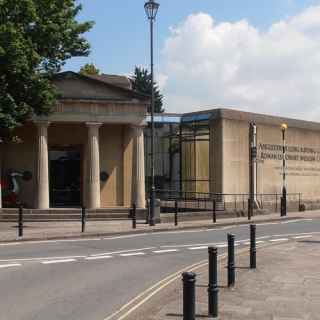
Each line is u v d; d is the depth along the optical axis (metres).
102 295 11.19
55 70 28.00
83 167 36.84
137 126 35.19
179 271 14.42
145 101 35.25
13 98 26.00
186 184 43.47
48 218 31.25
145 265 15.42
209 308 9.17
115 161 37.12
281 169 44.94
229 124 40.47
